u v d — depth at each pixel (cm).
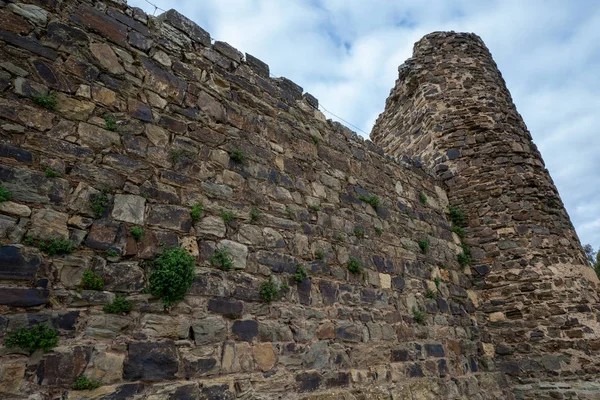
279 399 394
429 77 1032
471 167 879
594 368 643
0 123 311
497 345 718
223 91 503
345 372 469
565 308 696
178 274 359
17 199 300
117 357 308
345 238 570
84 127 357
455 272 753
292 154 556
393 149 1099
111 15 419
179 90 451
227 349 375
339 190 607
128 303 329
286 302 449
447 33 1100
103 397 291
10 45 336
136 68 420
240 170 474
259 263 442
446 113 963
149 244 360
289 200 517
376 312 553
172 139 421
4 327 267
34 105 333
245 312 406
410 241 693
